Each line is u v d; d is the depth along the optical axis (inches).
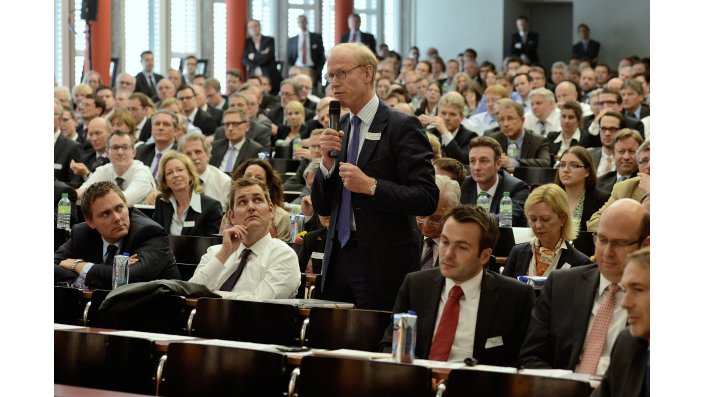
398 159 201.2
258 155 470.3
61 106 520.4
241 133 473.1
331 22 984.3
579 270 183.3
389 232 202.5
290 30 973.2
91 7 732.7
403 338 169.6
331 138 201.9
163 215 328.8
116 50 872.9
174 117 449.1
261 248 241.4
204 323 208.4
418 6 1011.9
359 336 193.6
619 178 337.1
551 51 1007.0
